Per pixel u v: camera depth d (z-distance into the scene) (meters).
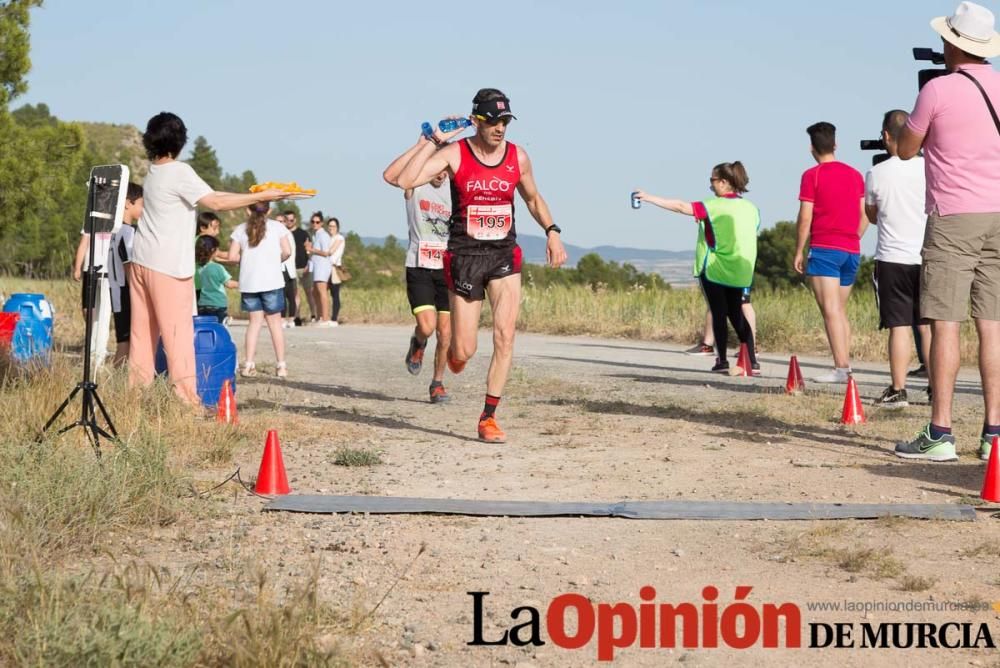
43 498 5.38
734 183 13.32
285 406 10.46
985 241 7.63
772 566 5.24
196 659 3.61
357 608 4.32
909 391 11.90
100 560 5.07
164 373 9.57
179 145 9.08
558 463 7.76
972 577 5.05
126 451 6.26
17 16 25.56
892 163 10.13
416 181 8.18
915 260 10.16
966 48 7.62
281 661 3.59
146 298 9.13
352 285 75.25
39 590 3.89
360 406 10.71
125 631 3.52
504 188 8.34
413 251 10.90
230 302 27.81
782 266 58.50
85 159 27.20
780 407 10.45
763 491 6.86
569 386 12.29
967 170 7.56
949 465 7.67
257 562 4.68
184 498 6.21
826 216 11.63
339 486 6.91
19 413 7.95
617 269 82.62
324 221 24.25
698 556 5.41
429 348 17.23
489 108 8.12
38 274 24.55
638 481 7.15
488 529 5.91
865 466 7.64
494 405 8.70
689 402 10.95
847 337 12.17
